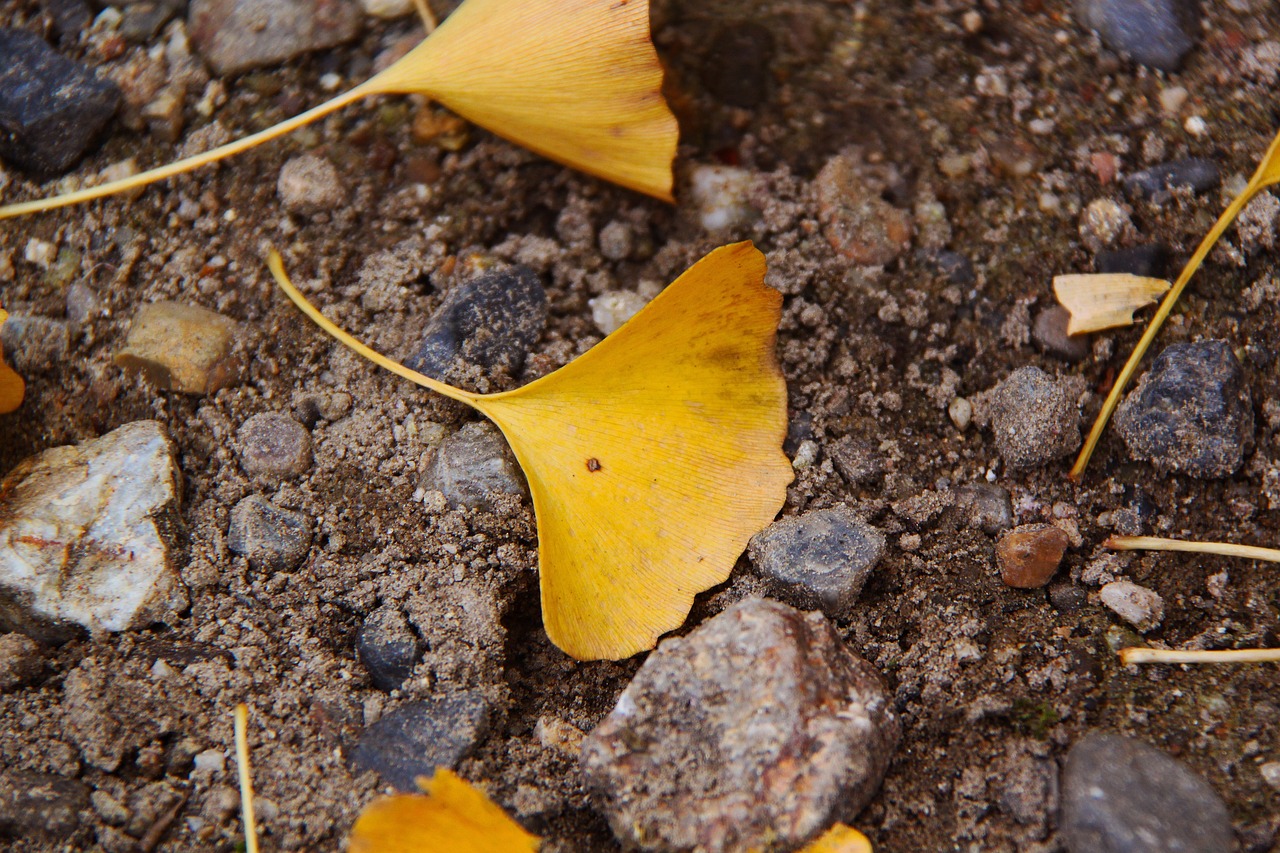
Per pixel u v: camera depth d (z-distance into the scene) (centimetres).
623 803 42
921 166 47
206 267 46
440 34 45
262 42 48
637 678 42
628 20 44
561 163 47
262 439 45
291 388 46
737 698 42
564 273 47
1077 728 43
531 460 44
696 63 48
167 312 46
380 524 45
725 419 44
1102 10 48
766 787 42
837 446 45
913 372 46
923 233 47
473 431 45
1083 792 42
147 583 44
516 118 46
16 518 44
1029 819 42
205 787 43
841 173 47
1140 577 44
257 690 43
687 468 44
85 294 46
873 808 43
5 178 47
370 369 46
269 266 46
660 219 47
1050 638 44
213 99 47
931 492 45
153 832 42
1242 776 42
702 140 48
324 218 47
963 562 45
